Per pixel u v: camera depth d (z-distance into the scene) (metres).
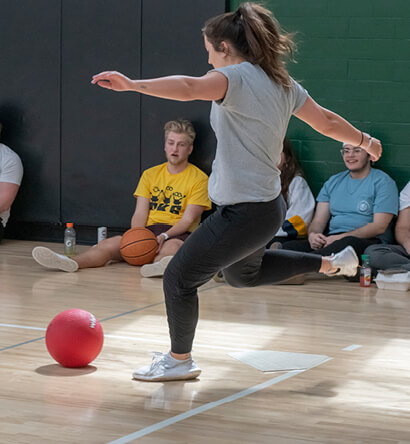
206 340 4.14
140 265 6.40
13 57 7.67
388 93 6.49
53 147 7.61
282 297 5.29
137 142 7.29
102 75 2.51
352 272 3.45
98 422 2.86
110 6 7.25
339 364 3.70
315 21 6.63
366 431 2.80
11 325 4.42
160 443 2.66
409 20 6.39
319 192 6.70
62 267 6.12
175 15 7.02
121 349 3.94
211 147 6.98
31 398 3.13
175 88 2.62
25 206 7.77
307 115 3.04
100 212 7.51
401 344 4.09
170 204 6.75
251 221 2.93
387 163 6.53
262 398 3.16
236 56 2.91
